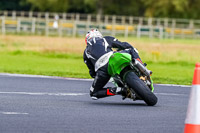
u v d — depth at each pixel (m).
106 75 32.22
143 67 30.70
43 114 28.11
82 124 25.22
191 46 121.31
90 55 32.69
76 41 126.44
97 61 32.25
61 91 39.88
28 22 180.00
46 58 81.75
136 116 27.92
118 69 31.05
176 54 92.69
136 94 31.12
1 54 87.75
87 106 31.70
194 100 20.64
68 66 66.25
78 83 46.16
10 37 141.25
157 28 179.62
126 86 31.50
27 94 37.50
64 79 49.59
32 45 109.44
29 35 160.25
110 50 32.34
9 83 44.97
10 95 36.66
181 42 146.25
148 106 32.06
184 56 89.12
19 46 105.94
